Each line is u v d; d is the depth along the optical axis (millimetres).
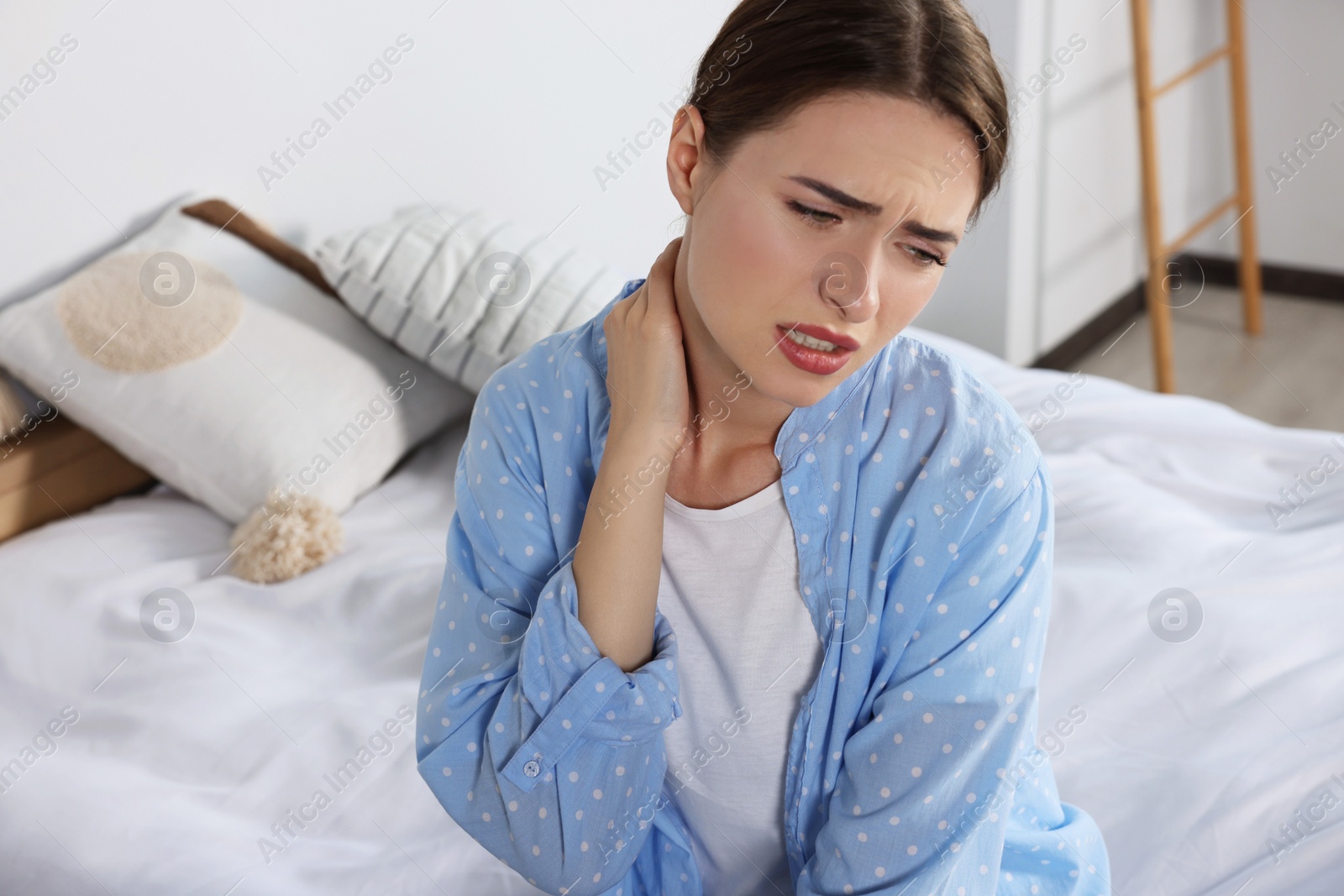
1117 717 1225
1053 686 1276
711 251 686
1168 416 1862
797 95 639
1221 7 3570
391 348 1879
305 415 1679
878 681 778
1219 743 1167
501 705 806
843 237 655
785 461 770
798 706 809
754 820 859
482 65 2172
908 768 750
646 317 771
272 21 1883
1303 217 3678
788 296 666
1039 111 2971
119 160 1765
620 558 775
